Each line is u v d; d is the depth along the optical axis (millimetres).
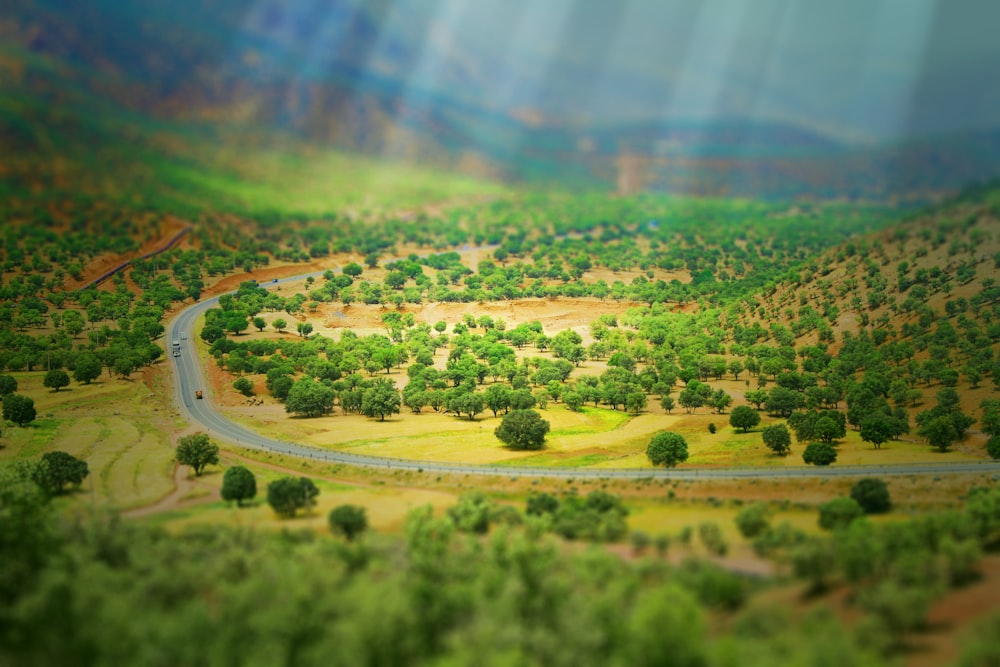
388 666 87688
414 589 97312
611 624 88938
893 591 90062
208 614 95750
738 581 101000
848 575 100000
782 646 83750
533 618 93562
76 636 92438
